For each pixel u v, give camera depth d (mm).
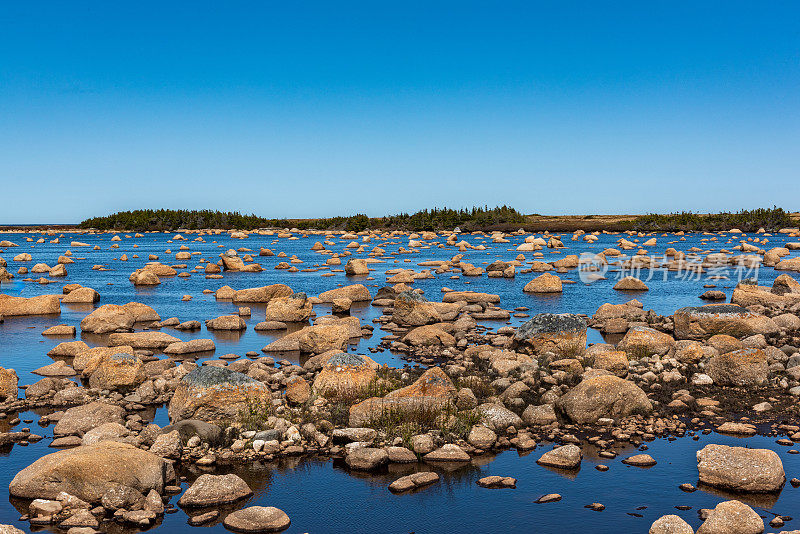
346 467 14133
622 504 12211
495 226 182000
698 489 12812
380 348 26062
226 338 29109
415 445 14812
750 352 19484
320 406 17641
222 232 185875
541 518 11688
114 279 57656
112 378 19875
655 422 16438
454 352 24781
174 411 16594
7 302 36000
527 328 23859
